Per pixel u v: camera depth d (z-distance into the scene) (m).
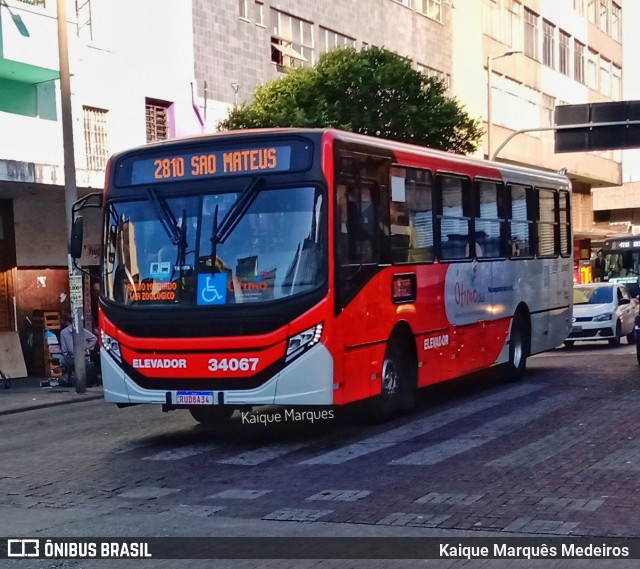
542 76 52.44
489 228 15.48
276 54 32.81
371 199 11.77
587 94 59.78
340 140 11.15
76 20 23.14
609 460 9.65
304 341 10.70
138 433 13.16
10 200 23.17
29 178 20.72
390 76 27.53
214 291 11.00
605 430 11.42
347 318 11.05
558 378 17.30
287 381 10.73
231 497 8.84
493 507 7.95
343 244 11.04
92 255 24.50
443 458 10.13
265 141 11.08
